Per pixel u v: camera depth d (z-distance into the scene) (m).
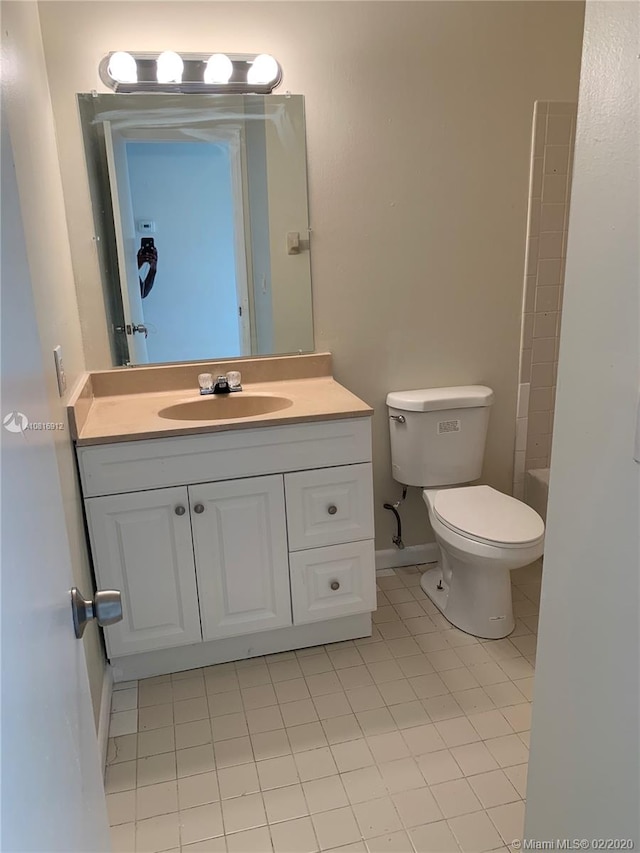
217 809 1.56
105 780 1.65
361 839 1.47
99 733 1.70
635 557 0.89
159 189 2.14
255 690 1.98
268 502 1.98
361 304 2.40
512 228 2.46
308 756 1.71
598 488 0.95
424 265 2.42
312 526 2.04
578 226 0.94
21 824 0.54
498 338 2.57
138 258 2.17
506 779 1.62
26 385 0.70
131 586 1.93
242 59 2.07
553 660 1.11
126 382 2.23
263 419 1.91
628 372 0.87
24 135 1.50
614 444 0.91
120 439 1.81
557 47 2.31
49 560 0.74
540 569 2.68
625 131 0.83
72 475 1.75
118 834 1.50
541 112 2.35
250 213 2.23
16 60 1.47
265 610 2.07
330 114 2.20
